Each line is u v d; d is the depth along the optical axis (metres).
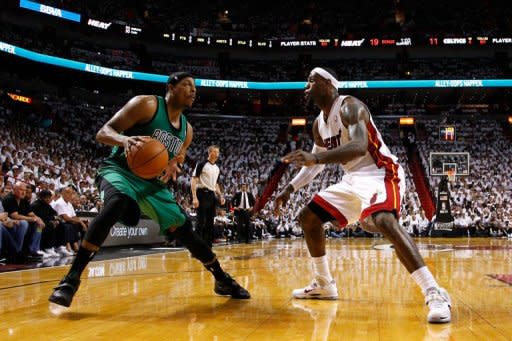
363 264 5.90
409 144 28.67
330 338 1.96
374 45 30.45
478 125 29.38
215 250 9.29
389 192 2.71
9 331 2.09
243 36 31.62
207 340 1.92
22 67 25.81
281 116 30.97
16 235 6.66
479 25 31.58
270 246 11.03
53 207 8.27
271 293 3.37
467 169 23.69
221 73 31.28
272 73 31.70
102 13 28.27
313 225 3.04
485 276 4.50
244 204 12.84
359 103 2.74
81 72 26.91
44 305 2.83
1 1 23.94
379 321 2.34
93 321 2.34
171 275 4.64
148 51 30.78
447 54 31.27
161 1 31.73
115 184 2.74
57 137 21.16
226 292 3.12
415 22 32.25
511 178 24.00
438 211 18.16
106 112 27.16
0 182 9.11
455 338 1.96
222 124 30.52
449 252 8.64
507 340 1.93
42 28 26.81
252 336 2.00
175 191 18.84
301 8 33.19
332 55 31.69
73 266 2.68
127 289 3.59
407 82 28.67
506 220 18.41
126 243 10.32
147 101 2.85
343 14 33.06
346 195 2.97
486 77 29.31
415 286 3.72
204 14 32.31
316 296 3.07
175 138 2.99
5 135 16.22
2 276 4.64
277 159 27.00
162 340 1.92
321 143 3.24
